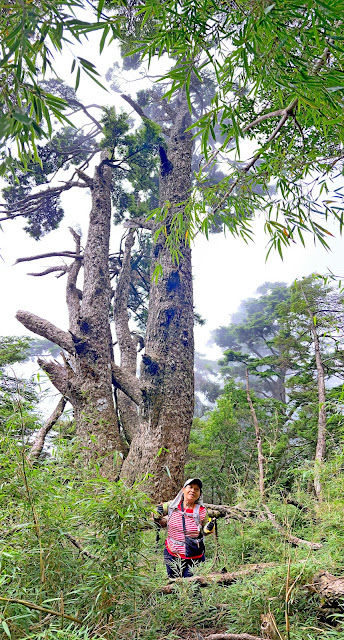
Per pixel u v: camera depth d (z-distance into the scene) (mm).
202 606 2941
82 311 11531
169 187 11875
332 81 1826
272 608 2676
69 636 1882
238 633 2613
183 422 9539
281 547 3412
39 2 1375
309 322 12789
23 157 1647
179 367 9930
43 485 2598
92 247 12312
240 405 14969
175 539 3559
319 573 2754
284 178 2766
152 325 10445
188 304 10656
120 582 2354
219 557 3895
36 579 2365
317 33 1639
